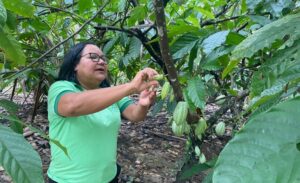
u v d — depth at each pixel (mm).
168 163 3154
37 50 2895
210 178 1035
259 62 1617
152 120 4367
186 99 1291
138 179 2871
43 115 3984
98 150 1782
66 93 1605
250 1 1731
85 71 1780
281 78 713
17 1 1052
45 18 3186
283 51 757
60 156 1769
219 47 1405
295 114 460
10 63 2150
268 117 467
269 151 438
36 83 3432
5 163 494
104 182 1873
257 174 421
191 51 1495
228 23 2105
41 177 501
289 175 408
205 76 2010
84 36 3303
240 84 2178
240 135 463
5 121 2984
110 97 1421
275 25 680
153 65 2695
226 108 1916
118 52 3279
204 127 1370
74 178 1781
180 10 2740
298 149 427
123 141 3607
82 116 1719
